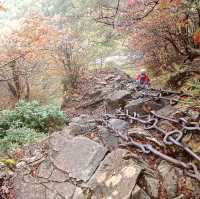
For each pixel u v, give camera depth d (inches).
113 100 366.9
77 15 782.5
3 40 516.1
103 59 784.3
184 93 266.2
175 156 180.2
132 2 380.5
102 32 741.3
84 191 173.0
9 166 211.6
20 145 283.7
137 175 163.9
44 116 360.2
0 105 535.5
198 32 265.4
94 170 182.5
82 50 617.3
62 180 185.0
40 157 209.9
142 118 241.1
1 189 193.8
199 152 176.2
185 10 333.7
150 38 504.4
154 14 406.6
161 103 274.2
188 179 162.2
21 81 552.4
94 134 218.8
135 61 733.3
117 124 230.8
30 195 184.7
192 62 379.9
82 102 508.1
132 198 156.5
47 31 536.7
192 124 196.5
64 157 199.0
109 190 165.3
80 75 596.4
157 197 157.8
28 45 517.3
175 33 442.3
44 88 625.6
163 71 492.1
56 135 224.4
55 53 569.0
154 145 191.3
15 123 347.9
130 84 504.4
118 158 179.9
